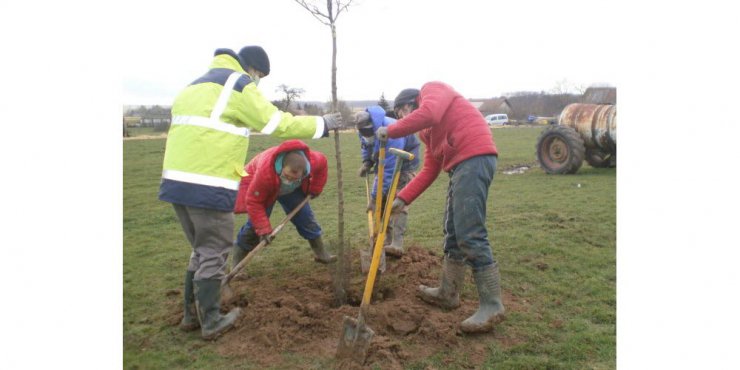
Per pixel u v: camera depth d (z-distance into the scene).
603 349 2.98
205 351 3.06
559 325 3.30
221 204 3.02
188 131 2.96
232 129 3.02
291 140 3.62
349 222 6.64
